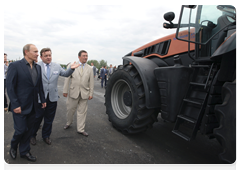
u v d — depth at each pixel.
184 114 2.04
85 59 2.78
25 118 1.94
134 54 3.97
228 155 1.38
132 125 2.65
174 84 2.10
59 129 3.05
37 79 2.04
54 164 1.99
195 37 2.22
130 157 2.23
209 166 2.12
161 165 2.08
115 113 3.17
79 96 2.83
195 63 2.30
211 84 1.79
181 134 1.96
